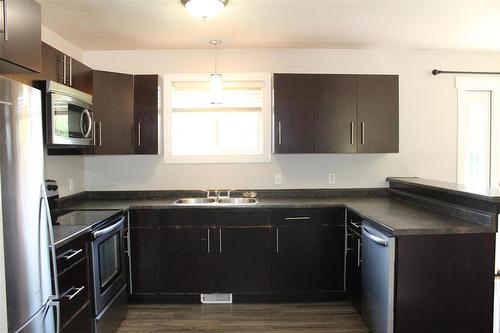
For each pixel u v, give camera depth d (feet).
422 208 9.28
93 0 7.72
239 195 11.80
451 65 12.03
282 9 8.29
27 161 5.11
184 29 9.64
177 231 10.07
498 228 6.84
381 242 7.12
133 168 11.85
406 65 11.96
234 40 10.69
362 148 10.84
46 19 8.82
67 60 8.62
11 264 4.73
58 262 6.05
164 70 11.73
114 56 11.66
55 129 7.45
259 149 12.05
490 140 12.22
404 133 12.11
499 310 6.95
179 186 11.93
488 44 11.21
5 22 5.61
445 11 8.48
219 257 10.10
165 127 11.77
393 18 8.94
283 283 10.16
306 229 10.13
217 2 7.52
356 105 10.80
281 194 11.92
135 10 8.29
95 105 9.94
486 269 6.91
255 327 8.85
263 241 10.09
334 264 10.20
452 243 6.91
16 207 4.85
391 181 11.68
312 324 8.99
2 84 4.61
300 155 11.96
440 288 6.91
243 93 11.92
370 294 8.05
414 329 6.93
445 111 12.13
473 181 12.24
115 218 9.00
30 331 5.11
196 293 10.17
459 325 6.95
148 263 10.09
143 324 9.06
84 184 11.69
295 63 11.78
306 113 10.73
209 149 12.05
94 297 7.47
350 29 9.75
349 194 12.01
